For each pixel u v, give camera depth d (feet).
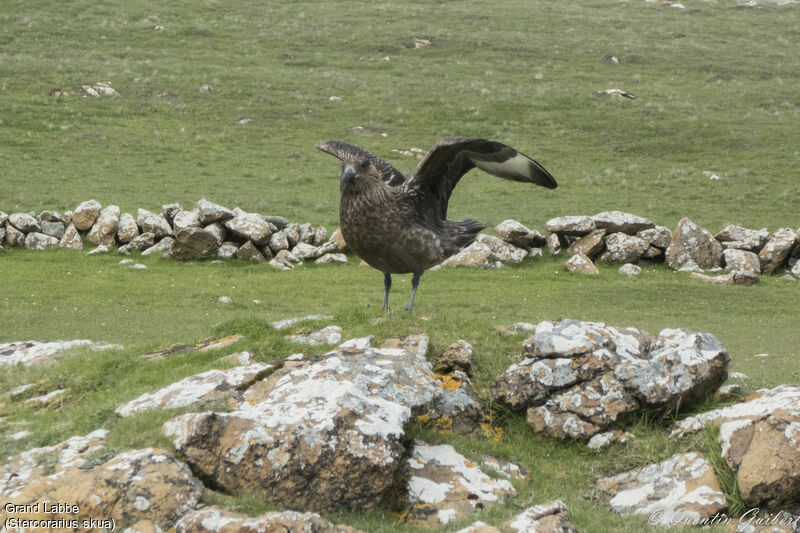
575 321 53.36
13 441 44.91
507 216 173.68
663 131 241.14
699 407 49.60
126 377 54.03
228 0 373.81
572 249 147.84
